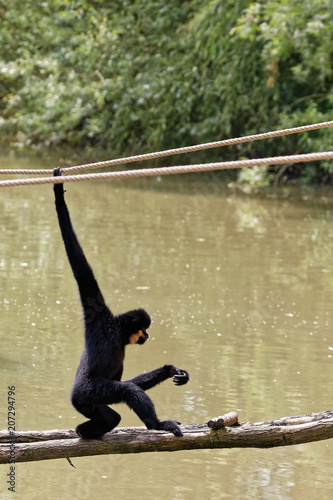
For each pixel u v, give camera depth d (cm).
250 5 3472
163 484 984
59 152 4688
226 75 3850
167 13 4269
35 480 988
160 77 4159
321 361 1430
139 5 4425
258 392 1269
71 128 4544
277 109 3872
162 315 1667
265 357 1443
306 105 3903
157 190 3534
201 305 1753
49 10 4900
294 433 865
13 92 4966
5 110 4997
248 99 3872
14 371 1323
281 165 3909
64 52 4538
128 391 846
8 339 1488
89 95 4459
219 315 1688
